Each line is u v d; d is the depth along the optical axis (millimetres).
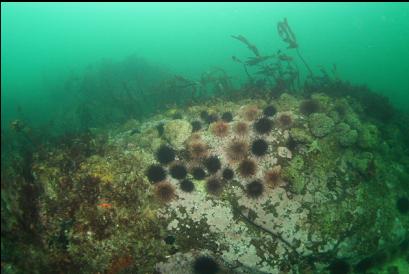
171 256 1108
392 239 1220
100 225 1022
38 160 1181
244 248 1132
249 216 1177
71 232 998
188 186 1190
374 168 1311
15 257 978
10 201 1011
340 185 1261
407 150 1644
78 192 1054
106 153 1266
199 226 1149
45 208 1022
